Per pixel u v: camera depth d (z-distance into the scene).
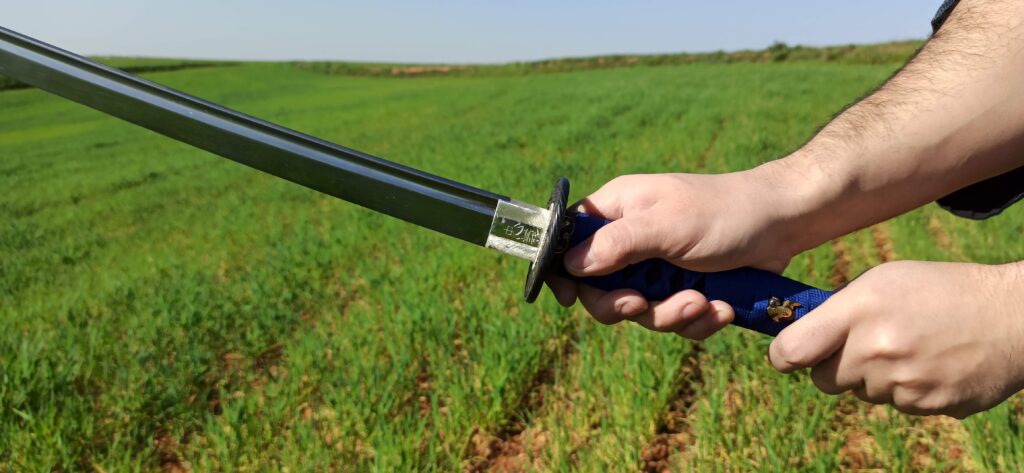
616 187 1.22
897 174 1.06
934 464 2.49
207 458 2.66
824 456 2.48
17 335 3.93
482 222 1.09
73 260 7.05
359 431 2.85
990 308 0.90
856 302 0.96
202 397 3.21
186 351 3.60
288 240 6.49
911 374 0.93
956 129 1.01
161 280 5.41
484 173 9.05
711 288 1.16
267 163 1.08
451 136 15.01
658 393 2.92
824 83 22.14
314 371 3.35
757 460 2.53
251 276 5.20
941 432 2.69
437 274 4.65
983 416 2.58
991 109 0.99
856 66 36.97
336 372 3.27
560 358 3.45
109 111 1.08
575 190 7.77
